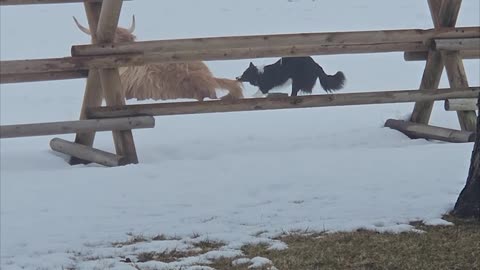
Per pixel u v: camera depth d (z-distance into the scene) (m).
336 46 11.30
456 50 11.60
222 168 9.53
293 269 6.19
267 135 11.98
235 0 22.61
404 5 22.67
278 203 8.11
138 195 8.49
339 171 9.23
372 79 15.62
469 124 11.49
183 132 12.20
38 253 6.74
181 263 6.36
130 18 20.30
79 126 10.25
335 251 6.59
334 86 14.76
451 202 7.86
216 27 19.50
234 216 7.71
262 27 19.38
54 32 20.42
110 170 9.62
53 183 9.08
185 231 7.27
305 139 11.65
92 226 7.47
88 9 10.97
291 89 14.77
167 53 10.63
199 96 14.69
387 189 8.42
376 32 11.35
